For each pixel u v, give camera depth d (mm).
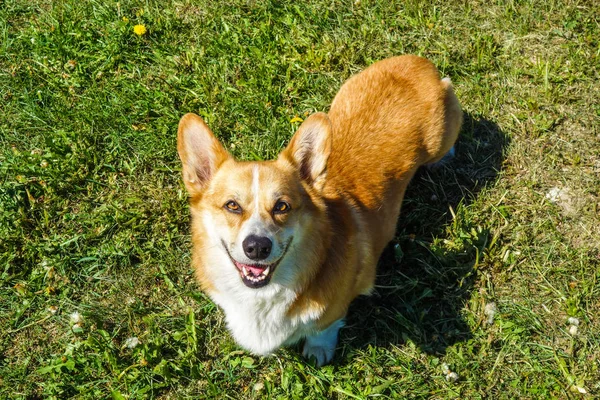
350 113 1219
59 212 1288
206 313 1204
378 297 1226
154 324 1180
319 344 1156
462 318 1193
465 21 1579
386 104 1226
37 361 1153
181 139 1018
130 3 1574
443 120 1261
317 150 1033
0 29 1535
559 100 1448
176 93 1431
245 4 1591
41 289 1212
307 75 1476
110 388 1116
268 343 1102
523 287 1222
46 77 1460
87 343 1143
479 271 1229
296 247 1024
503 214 1300
